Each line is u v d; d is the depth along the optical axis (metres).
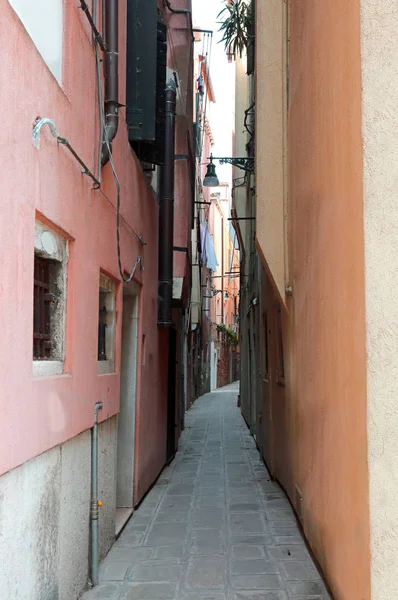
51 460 3.52
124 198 5.97
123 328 6.97
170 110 8.66
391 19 3.15
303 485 5.55
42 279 3.69
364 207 3.15
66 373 3.92
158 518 6.50
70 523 3.98
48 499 3.45
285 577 4.65
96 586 4.50
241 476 8.92
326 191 4.22
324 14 4.23
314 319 4.77
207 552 5.29
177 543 5.57
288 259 6.34
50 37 3.66
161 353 9.06
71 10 3.96
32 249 3.07
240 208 16.28
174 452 10.80
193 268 19.91
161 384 9.07
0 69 2.60
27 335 2.99
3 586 2.67
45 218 3.36
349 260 3.51
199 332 26.16
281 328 7.31
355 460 3.35
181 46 10.04
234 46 9.38
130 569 4.86
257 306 11.56
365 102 3.17
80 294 4.18
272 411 8.55
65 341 3.94
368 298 3.11
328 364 4.19
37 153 3.16
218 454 11.14
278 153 6.61
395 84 3.12
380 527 3.01
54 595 3.56
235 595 4.32
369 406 3.08
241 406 19.66
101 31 5.02
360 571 3.24
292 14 6.05
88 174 4.27
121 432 6.81
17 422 2.82
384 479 3.01
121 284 5.78
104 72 5.04
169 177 8.65
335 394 3.96
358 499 3.28
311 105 4.82
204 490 7.94
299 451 5.82
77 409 4.07
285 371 6.92
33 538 3.15
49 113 3.41
